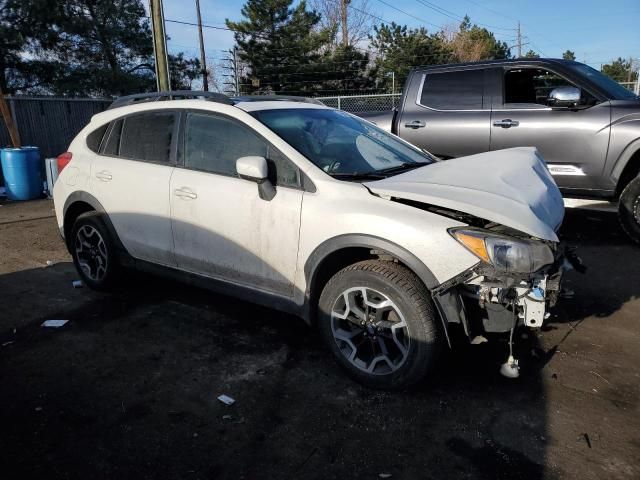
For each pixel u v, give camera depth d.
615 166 5.58
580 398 3.08
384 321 3.11
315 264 3.26
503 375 3.24
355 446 2.72
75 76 24.50
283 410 3.04
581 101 5.73
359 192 3.19
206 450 2.71
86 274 4.86
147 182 4.15
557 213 3.26
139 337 3.98
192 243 3.92
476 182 3.19
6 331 4.12
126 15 25.77
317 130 3.89
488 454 2.63
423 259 2.90
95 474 2.56
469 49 51.78
